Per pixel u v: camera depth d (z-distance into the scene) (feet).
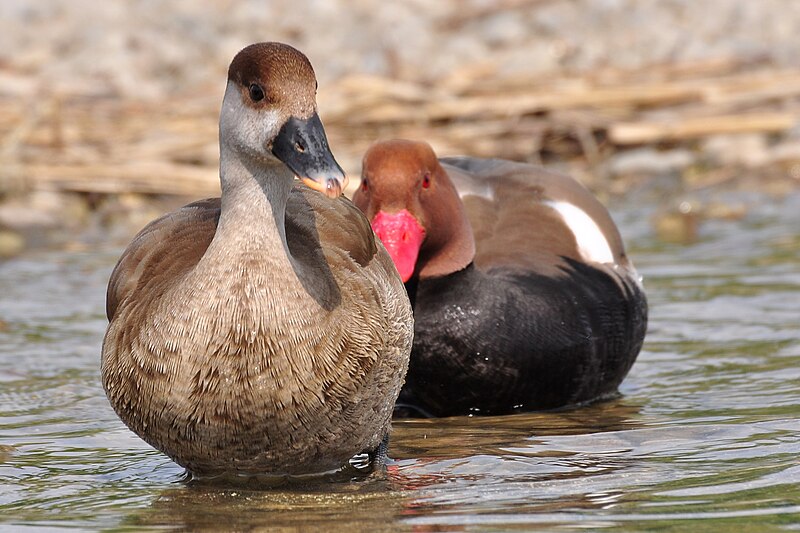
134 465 31.63
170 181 68.33
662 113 77.41
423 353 35.94
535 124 75.46
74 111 77.97
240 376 26.94
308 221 30.04
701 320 45.62
